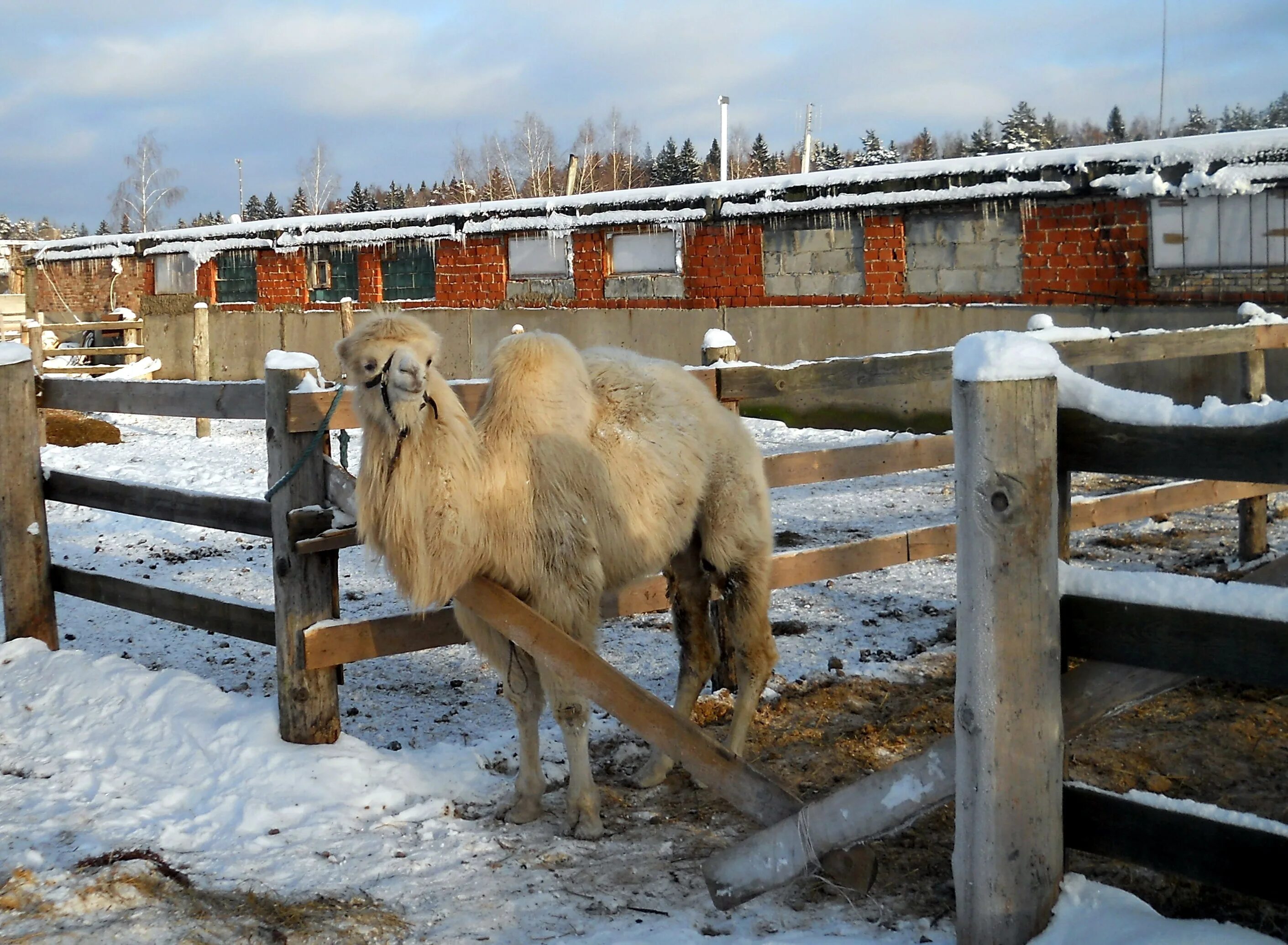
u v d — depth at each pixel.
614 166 43.94
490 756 4.58
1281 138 10.77
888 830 2.90
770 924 3.16
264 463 12.33
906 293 13.91
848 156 50.62
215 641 6.49
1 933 3.04
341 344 3.62
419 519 3.54
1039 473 2.53
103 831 3.80
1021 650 2.54
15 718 4.92
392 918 3.25
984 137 49.34
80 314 23.62
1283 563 3.09
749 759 4.54
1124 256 12.09
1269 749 4.42
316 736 4.45
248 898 3.36
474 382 4.61
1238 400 10.87
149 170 43.75
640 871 3.58
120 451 13.20
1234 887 2.46
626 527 4.06
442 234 18.14
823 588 7.25
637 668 5.80
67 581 5.79
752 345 15.34
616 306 16.58
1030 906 2.61
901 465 5.98
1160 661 2.49
